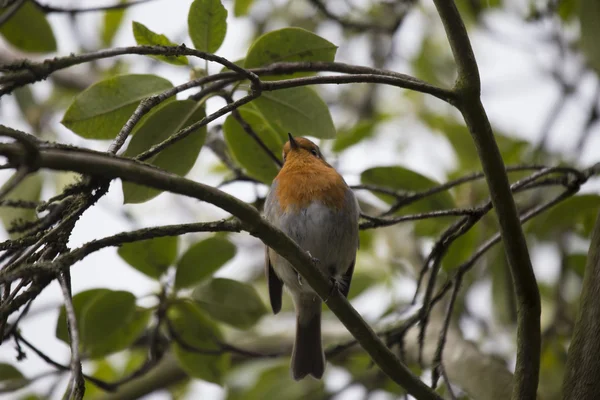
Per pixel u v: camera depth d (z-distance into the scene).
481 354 8.59
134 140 6.70
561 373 10.02
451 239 6.89
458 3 11.77
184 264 8.41
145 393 10.91
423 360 9.11
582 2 8.38
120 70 12.17
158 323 8.44
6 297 5.08
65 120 6.61
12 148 3.92
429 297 7.25
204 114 6.84
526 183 7.12
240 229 5.14
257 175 8.63
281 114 7.32
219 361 8.84
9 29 9.24
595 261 6.54
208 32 6.79
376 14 12.24
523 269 5.93
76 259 4.69
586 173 7.21
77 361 4.54
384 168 8.57
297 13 12.55
